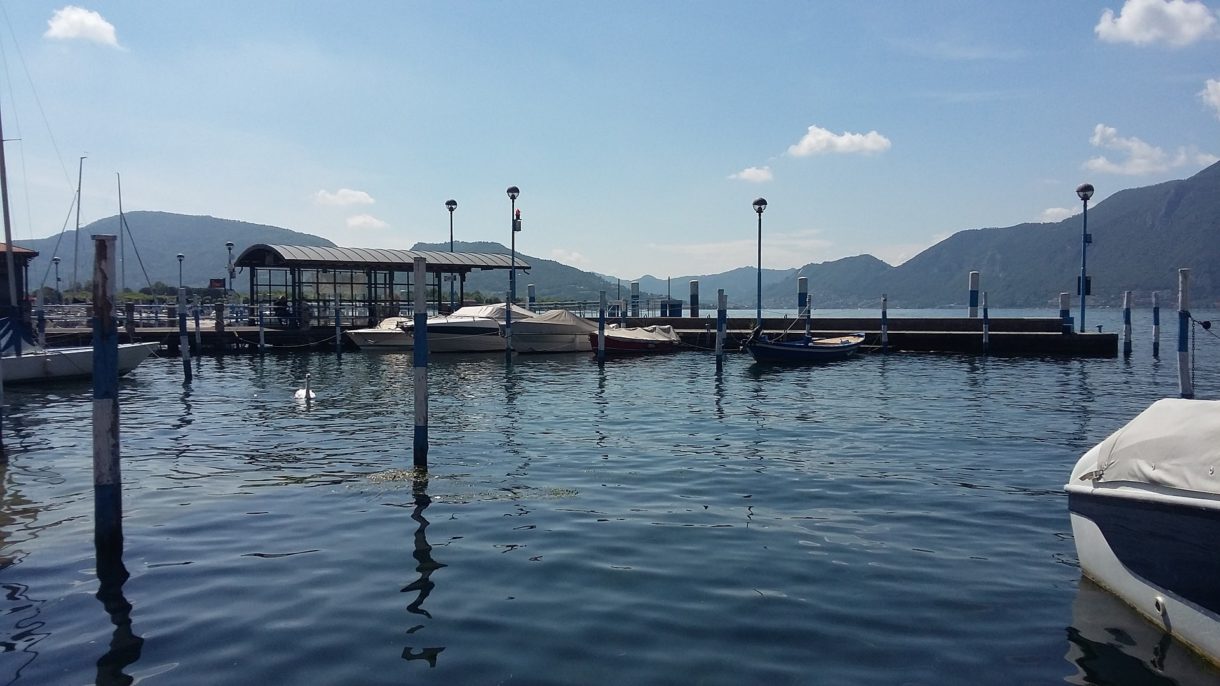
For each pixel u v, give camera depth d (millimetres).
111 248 8297
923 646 5949
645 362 35812
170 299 67062
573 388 24938
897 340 39938
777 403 20969
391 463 12961
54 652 5906
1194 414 6094
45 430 16703
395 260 46750
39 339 30938
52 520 9594
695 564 7836
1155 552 6156
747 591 7098
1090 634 6156
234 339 41125
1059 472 12273
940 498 10586
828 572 7602
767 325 46719
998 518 9578
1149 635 6129
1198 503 5559
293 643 6035
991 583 7293
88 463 13117
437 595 7016
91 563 7965
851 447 14461
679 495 10750
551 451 14000
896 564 7840
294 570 7699
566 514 9727
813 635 6148
